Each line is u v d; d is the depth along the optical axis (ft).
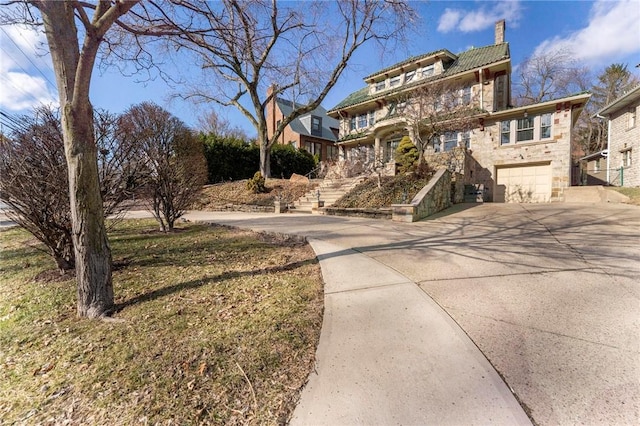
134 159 19.07
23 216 13.23
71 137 9.21
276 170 68.39
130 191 18.49
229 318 9.05
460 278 11.39
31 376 6.90
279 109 91.61
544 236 17.60
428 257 14.25
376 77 61.21
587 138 88.02
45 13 8.71
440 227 22.08
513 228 20.36
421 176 35.19
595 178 62.49
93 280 9.66
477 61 48.62
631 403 5.29
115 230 24.50
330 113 68.74
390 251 15.53
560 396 5.51
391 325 8.18
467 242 16.94
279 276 12.69
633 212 23.52
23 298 11.36
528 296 9.67
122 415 5.61
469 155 43.96
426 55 53.01
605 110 48.39
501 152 45.70
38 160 13.57
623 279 10.75
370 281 11.38
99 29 8.87
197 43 13.53
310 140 92.63
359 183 40.83
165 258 15.98
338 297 10.09
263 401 5.80
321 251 15.93
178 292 11.24
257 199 44.62
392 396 5.69
